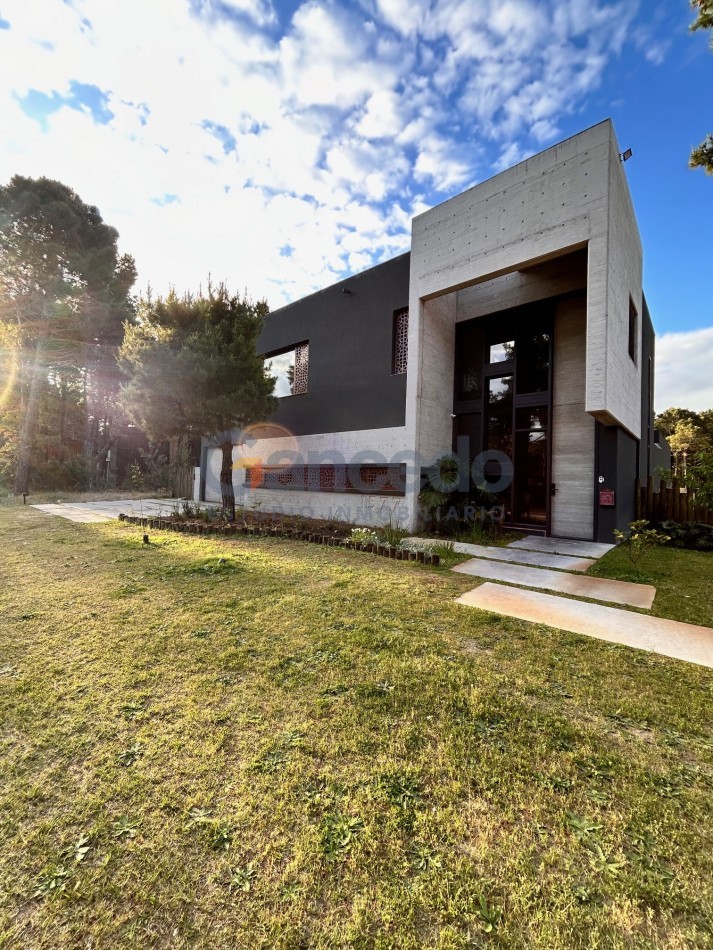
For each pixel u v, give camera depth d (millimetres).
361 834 1603
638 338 10156
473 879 1436
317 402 11602
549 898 1375
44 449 20328
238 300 9656
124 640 3305
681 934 1277
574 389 8906
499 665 2973
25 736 2160
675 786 1868
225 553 6418
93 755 2023
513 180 7637
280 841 1573
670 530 8430
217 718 2322
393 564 5938
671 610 4129
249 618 3783
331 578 5121
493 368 10133
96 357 21047
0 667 2863
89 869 1467
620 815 1708
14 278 18219
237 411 9289
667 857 1526
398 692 2605
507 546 7664
